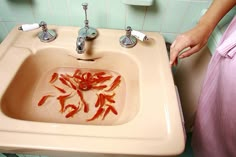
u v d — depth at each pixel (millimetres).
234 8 586
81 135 392
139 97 490
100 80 642
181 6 613
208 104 582
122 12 641
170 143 385
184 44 509
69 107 580
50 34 612
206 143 632
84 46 558
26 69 575
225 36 487
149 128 411
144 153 369
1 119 417
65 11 645
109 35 639
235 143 497
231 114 470
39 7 634
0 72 516
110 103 590
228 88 458
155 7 620
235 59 433
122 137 393
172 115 434
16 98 534
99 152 370
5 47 577
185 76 777
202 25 511
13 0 612
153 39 638
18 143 374
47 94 606
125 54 593
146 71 537
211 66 536
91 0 611
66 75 653
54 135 389
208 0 591
